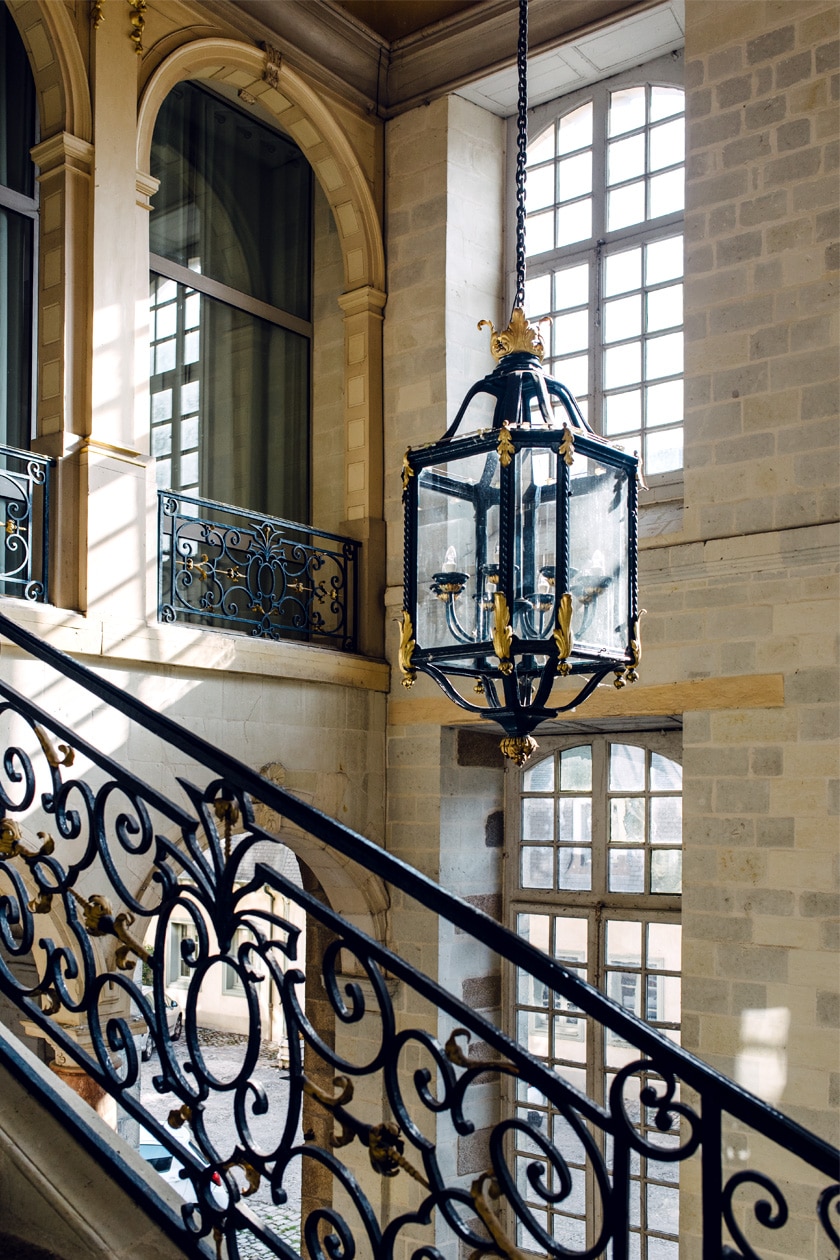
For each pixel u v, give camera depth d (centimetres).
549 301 905
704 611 743
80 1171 232
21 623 638
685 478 758
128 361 727
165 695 725
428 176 909
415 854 877
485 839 913
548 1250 188
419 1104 841
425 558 402
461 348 899
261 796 225
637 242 861
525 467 385
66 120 716
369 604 895
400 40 918
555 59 866
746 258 745
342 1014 212
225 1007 1897
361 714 874
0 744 619
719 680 732
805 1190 655
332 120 894
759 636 719
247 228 935
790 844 695
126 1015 668
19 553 716
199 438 884
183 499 754
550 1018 886
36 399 734
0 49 772
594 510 392
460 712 854
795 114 730
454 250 900
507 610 367
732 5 757
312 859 851
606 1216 184
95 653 677
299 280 971
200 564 767
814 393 712
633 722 830
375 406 916
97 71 724
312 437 965
